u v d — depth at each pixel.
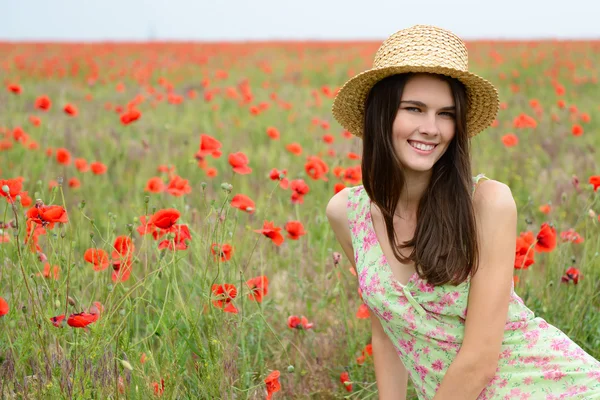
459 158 2.25
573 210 5.30
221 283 2.81
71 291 3.11
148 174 6.54
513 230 2.21
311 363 3.37
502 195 2.22
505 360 2.27
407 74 2.21
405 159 2.25
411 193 2.38
